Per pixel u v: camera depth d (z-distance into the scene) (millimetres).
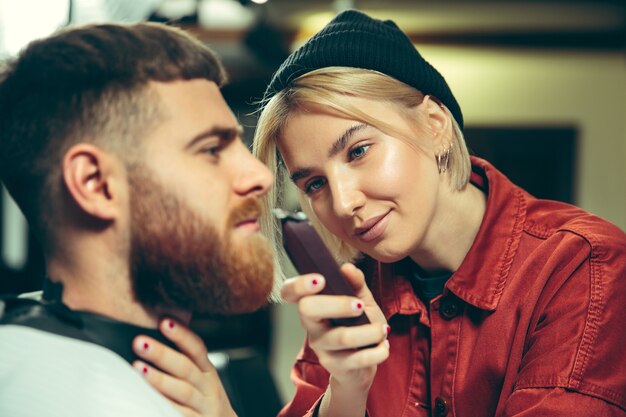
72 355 831
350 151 1182
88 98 867
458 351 1268
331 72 1182
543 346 1132
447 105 1303
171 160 874
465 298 1245
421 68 1256
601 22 3973
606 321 1102
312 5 3576
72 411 782
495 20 3955
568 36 4105
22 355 828
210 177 892
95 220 880
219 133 915
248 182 920
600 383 1072
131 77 873
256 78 4164
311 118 1185
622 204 4223
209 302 907
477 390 1241
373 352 973
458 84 4262
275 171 1317
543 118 4254
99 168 863
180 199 873
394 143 1179
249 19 3707
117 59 876
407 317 1390
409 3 3570
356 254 1467
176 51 908
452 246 1306
